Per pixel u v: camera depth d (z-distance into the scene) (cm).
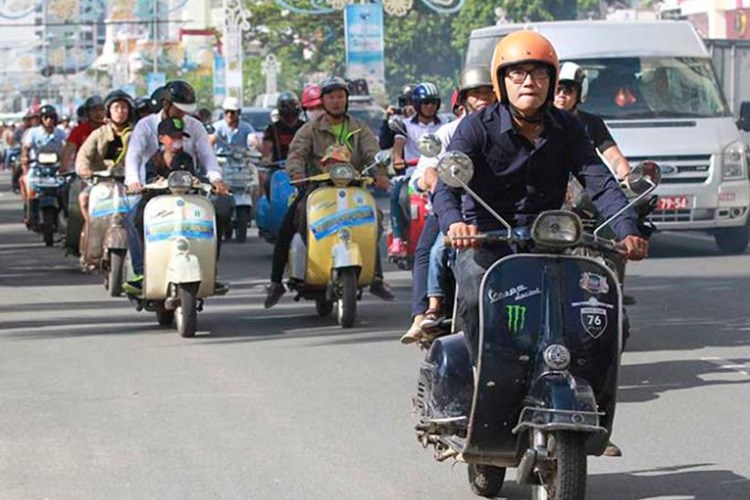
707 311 1941
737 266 2506
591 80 2753
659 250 2827
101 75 15050
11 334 1806
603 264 895
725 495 1012
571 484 834
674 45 2811
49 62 14538
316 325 1859
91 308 2069
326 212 1816
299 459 1127
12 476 1083
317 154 1859
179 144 1792
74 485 1054
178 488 1042
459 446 912
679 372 1493
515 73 923
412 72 9681
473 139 933
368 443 1178
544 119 938
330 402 1348
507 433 890
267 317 1942
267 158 2684
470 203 944
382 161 1769
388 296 1872
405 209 2183
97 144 2141
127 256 1852
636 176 910
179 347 1683
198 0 13625
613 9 9269
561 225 861
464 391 911
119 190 2122
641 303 2025
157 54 13475
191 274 1719
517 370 877
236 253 2939
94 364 1569
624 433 1211
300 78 10894
